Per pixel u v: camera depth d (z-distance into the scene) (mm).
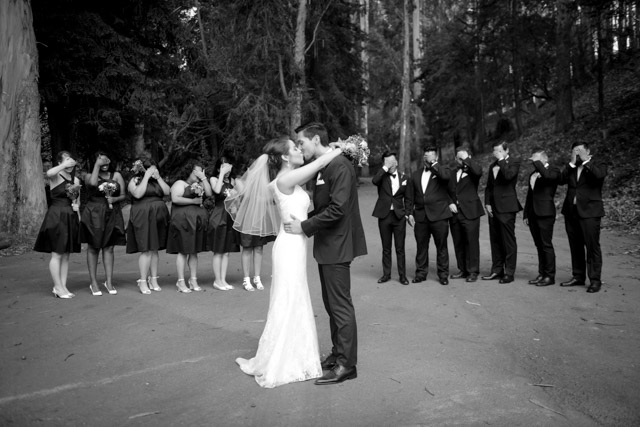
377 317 6246
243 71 22672
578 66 27375
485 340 5301
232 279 8773
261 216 5602
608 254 9977
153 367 4621
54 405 3850
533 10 28484
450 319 6117
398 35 41969
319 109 25344
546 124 27766
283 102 22891
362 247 4520
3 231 12812
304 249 4551
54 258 7188
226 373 4484
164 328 5789
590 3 18656
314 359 4426
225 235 7812
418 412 3666
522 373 4391
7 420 3600
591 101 25250
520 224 14633
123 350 5066
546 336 5398
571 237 7621
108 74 17375
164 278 8852
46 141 23656
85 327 5840
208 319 6164
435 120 37344
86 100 18719
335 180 4242
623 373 4363
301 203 4535
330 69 26594
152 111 19000
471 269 8234
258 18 21531
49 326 5883
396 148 39688
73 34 16609
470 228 8164
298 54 23250
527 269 9047
